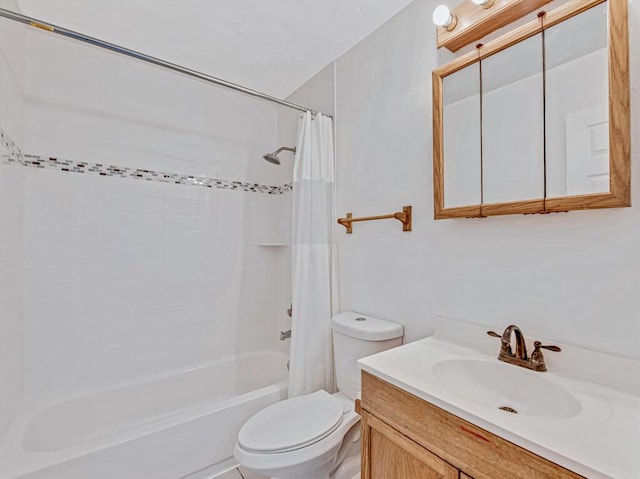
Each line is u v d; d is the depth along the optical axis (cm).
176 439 144
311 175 183
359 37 173
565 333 98
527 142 103
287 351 241
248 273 239
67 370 171
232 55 192
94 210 180
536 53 101
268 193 251
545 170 99
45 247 165
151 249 199
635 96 84
